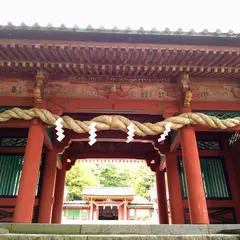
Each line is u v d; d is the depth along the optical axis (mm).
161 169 16469
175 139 12078
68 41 8500
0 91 10094
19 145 12711
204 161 13094
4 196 11461
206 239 5113
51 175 12711
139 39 8578
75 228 6422
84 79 10438
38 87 9617
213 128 9828
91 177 50531
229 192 12281
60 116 10102
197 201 8508
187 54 8953
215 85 10680
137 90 10430
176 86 10523
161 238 5074
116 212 36875
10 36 8430
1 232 5629
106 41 8562
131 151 16828
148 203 34219
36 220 11766
